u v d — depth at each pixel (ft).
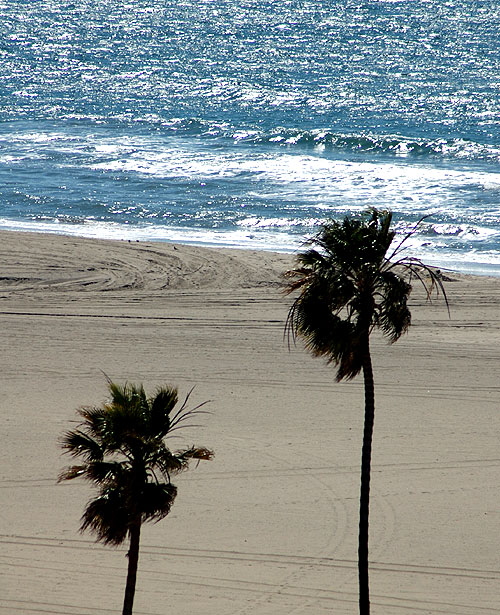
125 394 157.69
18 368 326.44
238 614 179.01
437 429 274.16
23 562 200.34
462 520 220.84
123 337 358.43
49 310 393.91
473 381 311.68
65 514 224.74
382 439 267.59
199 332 364.38
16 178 644.27
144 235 524.11
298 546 208.54
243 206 573.74
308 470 248.11
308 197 592.19
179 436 270.05
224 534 214.48
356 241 165.89
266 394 303.07
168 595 185.98
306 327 170.09
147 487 154.40
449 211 553.23
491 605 183.21
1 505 229.66
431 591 189.06
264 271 447.01
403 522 220.02
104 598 184.24
